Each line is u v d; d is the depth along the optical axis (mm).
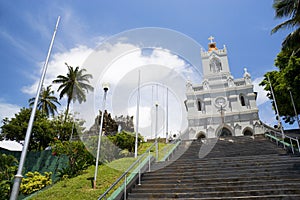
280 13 10672
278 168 5812
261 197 4336
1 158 10523
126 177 5312
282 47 11125
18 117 16344
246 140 12031
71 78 19219
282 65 14539
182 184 5270
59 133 15711
